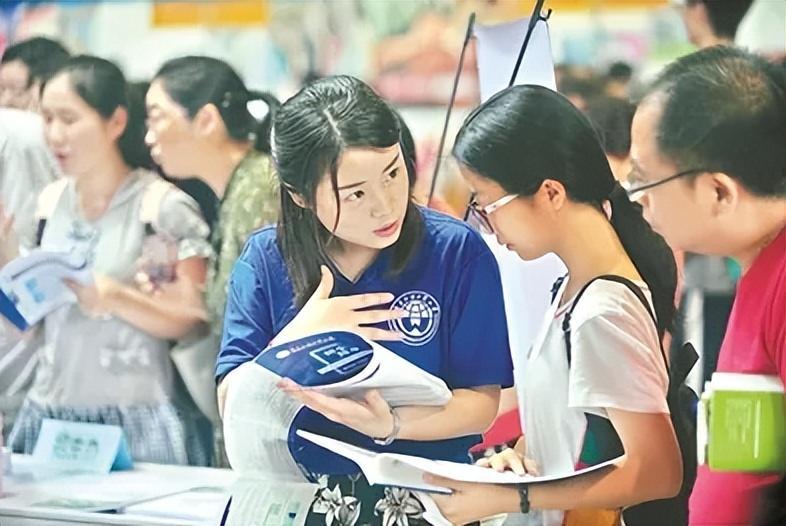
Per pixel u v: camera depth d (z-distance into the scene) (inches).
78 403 119.4
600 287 103.3
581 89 102.0
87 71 115.8
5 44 118.0
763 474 101.6
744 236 100.3
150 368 117.0
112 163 116.3
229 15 110.8
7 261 120.3
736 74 99.0
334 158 107.0
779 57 98.3
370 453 108.0
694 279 101.9
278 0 109.0
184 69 112.5
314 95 107.8
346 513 109.7
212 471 115.3
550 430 105.8
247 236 111.6
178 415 116.3
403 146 106.1
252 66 110.3
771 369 100.9
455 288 107.0
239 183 111.6
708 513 102.8
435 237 107.0
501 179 103.9
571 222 103.4
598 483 104.1
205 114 112.2
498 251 105.7
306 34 108.3
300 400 110.0
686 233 101.4
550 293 105.0
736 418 101.7
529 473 106.2
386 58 106.2
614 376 103.3
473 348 107.3
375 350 108.7
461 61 104.6
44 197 118.8
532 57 103.0
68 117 116.8
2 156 119.1
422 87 105.4
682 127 100.0
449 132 105.0
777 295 99.8
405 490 108.3
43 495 116.6
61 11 116.2
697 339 102.3
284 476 111.2
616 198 102.3
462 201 105.7
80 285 118.3
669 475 103.3
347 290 109.0
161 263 115.5
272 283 110.6
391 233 107.4
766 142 98.9
